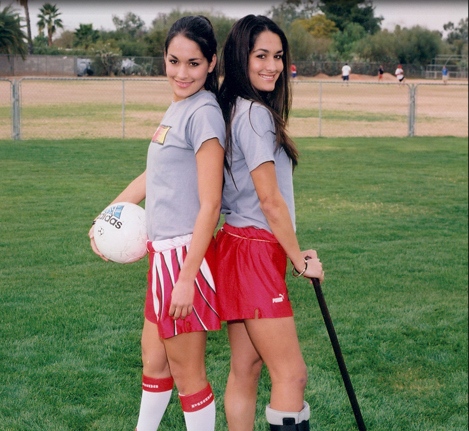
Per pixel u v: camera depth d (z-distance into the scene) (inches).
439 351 162.9
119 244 95.3
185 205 88.5
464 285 217.6
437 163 493.4
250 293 90.3
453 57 2327.8
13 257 194.4
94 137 485.7
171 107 90.8
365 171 447.5
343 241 268.8
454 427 128.8
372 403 135.5
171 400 130.0
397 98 1237.1
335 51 2329.0
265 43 90.1
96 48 1662.2
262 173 87.7
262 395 135.4
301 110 925.8
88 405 125.7
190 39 86.7
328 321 97.2
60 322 159.9
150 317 93.3
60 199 263.1
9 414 120.4
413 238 279.0
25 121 529.7
